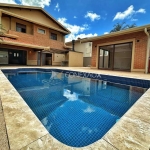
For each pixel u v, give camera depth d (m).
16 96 1.75
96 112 2.23
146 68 6.09
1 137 0.85
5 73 6.42
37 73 8.22
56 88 4.31
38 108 2.39
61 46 14.23
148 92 2.42
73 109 2.36
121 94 3.57
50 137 0.88
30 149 0.75
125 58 9.48
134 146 0.81
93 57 9.21
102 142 0.85
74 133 1.49
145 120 1.16
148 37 5.97
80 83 5.30
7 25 10.16
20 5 11.02
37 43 11.71
